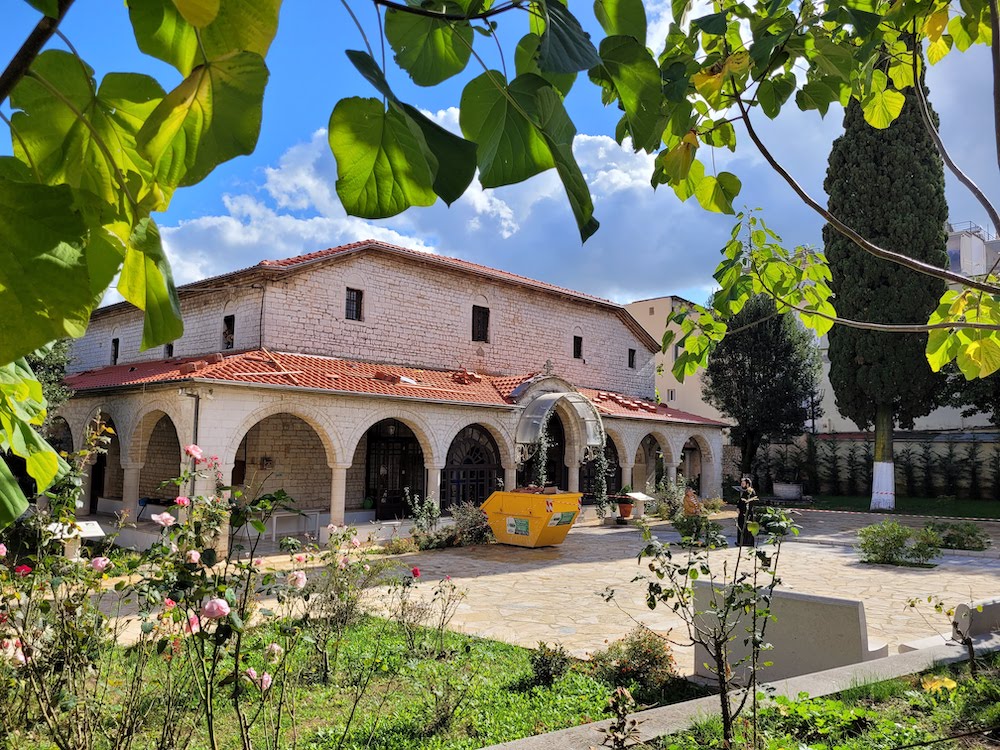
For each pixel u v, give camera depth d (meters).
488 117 1.00
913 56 2.62
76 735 4.07
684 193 2.32
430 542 16.11
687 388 37.66
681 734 4.32
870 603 10.69
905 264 2.35
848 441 31.97
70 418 17.88
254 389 14.07
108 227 0.88
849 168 25.14
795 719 4.63
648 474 28.67
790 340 29.30
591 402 20.33
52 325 0.62
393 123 0.90
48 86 0.74
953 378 25.69
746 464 30.70
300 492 18.19
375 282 18.95
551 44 0.77
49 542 4.48
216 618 3.29
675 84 1.38
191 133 0.79
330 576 7.92
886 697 5.11
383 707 5.91
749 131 2.18
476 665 7.13
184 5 0.63
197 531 3.43
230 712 5.57
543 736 4.14
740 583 4.73
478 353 21.69
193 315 18.91
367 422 16.05
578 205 0.87
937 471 28.98
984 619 6.91
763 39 1.76
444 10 0.99
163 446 19.78
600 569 13.59
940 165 24.64
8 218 0.63
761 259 3.92
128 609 7.73
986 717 4.58
